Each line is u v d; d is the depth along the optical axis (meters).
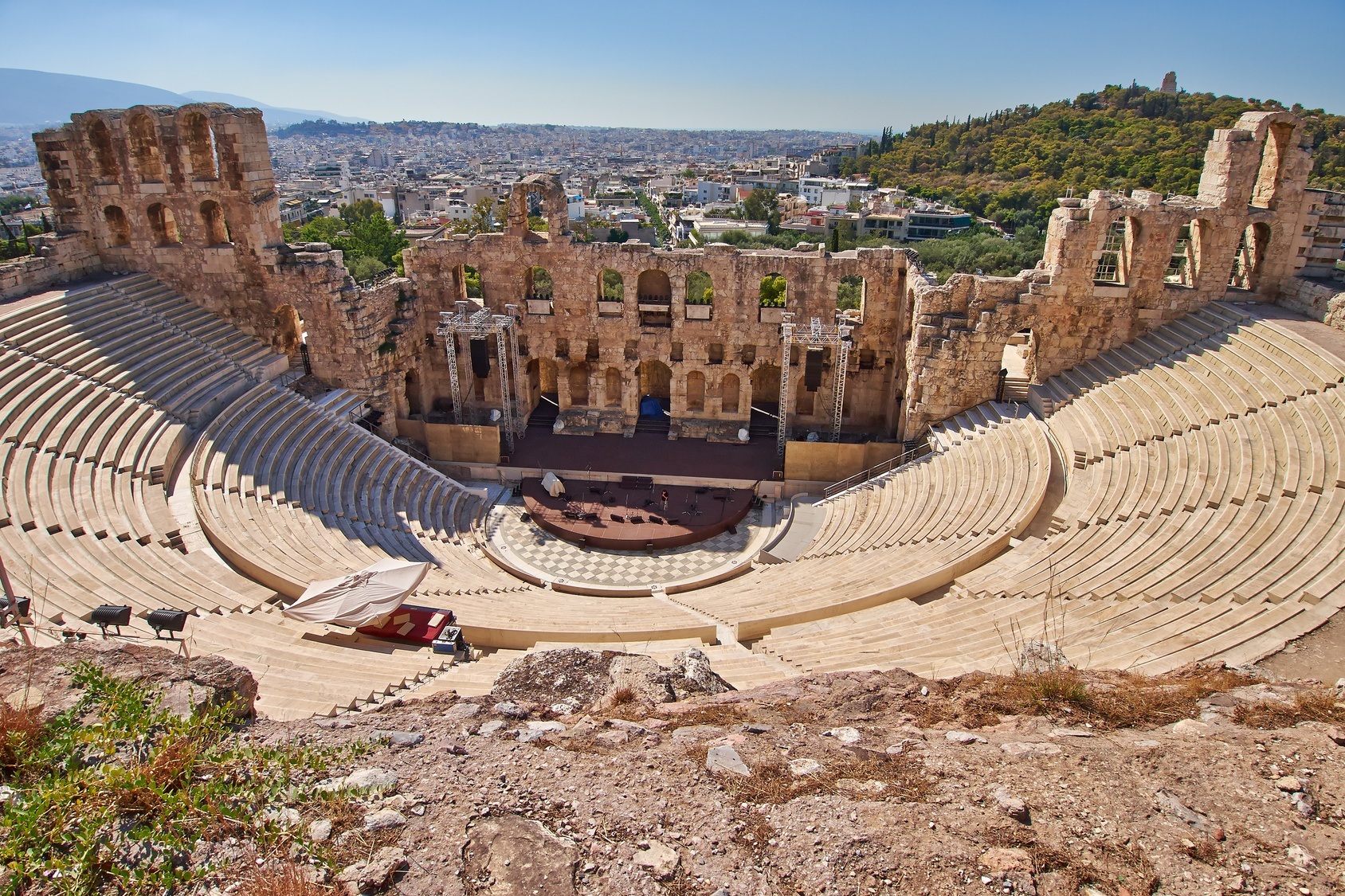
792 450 42.12
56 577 21.27
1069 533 26.61
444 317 42.97
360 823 9.90
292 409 38.44
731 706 13.90
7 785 9.75
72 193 40.00
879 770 11.27
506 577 34.09
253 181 39.56
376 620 23.06
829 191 191.50
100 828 9.34
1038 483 30.17
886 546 31.88
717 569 35.78
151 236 40.91
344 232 125.56
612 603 31.08
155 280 41.38
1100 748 11.77
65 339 33.41
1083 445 31.80
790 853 9.59
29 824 8.84
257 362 40.72
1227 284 37.09
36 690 11.46
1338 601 17.84
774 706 13.95
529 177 44.62
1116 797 10.51
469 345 47.09
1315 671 15.88
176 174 39.38
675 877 9.28
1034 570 24.47
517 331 47.16
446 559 33.31
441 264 46.84
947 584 26.78
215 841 9.46
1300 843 9.64
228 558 26.80
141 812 9.66
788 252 44.72
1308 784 10.66
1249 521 22.25
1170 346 35.25
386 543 32.59
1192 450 27.31
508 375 48.25
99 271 41.16
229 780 10.39
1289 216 34.97
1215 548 21.81
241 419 35.81
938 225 137.00
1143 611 19.77
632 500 41.50
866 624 23.33
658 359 47.53
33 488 25.39
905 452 41.31
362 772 10.73
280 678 18.03
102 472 28.09
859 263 43.62
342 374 42.53
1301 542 20.42
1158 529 24.20
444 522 38.50
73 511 25.25
